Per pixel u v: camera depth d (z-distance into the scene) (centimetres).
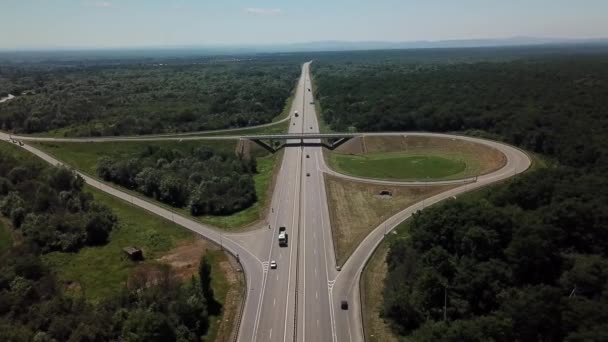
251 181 15488
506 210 10500
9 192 13825
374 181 15625
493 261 8838
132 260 11038
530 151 17625
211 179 15175
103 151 18738
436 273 8506
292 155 19350
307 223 12706
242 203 14188
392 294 8662
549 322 7156
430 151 19275
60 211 12988
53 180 14438
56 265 10825
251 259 10781
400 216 12875
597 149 15412
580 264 8700
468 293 8306
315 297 9194
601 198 10688
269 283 9738
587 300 7638
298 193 15000
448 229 9744
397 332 8075
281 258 10788
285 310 8806
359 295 9238
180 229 12638
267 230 12362
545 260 8875
